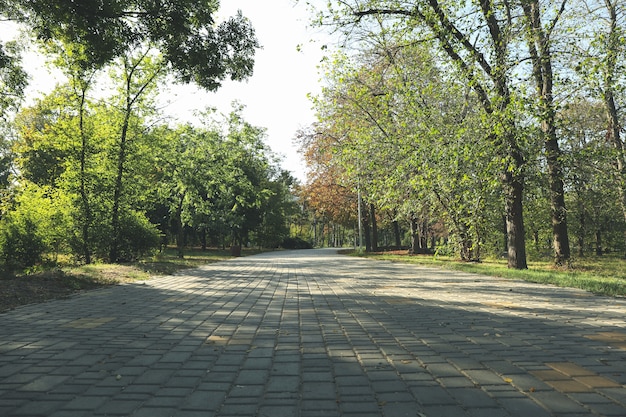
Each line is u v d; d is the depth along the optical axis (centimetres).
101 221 2006
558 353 489
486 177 1536
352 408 339
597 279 1341
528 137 1517
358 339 576
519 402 345
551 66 1611
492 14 1536
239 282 1412
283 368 448
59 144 1955
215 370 443
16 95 1627
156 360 480
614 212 3194
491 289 1154
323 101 2197
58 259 2178
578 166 1722
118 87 2080
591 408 330
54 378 416
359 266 2295
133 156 2086
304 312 806
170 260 2589
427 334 600
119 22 1217
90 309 839
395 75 1942
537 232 2923
